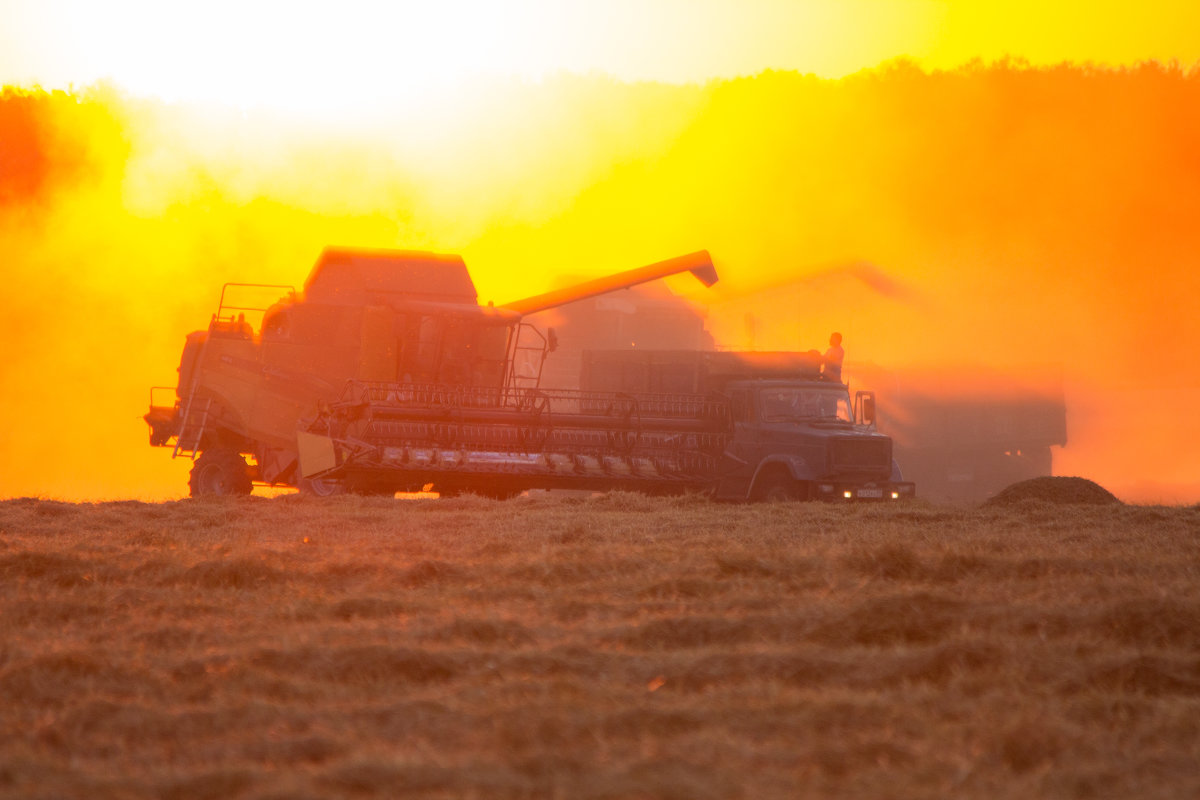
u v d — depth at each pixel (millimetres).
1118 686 23125
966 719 21062
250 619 30469
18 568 37438
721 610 31375
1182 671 23953
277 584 36375
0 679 23562
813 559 38969
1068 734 20031
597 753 19016
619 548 44938
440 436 78625
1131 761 19000
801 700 21922
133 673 24312
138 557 41312
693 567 38469
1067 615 28469
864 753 18953
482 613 30938
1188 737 20250
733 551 42469
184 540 47594
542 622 30062
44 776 18453
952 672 23984
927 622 27938
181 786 17688
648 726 20328
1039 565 37094
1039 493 71938
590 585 35969
